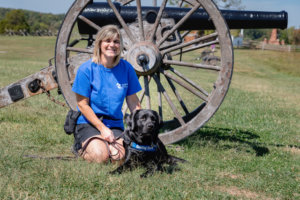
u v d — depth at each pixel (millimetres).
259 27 5516
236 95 12531
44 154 4180
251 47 55844
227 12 5422
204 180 3557
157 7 5223
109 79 3750
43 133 5152
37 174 3271
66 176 3240
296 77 26859
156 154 3691
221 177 3742
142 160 3574
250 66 32031
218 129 6617
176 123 5781
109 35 3586
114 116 3854
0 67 16281
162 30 4902
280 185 3646
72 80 4773
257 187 3531
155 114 3545
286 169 4270
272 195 3379
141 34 4723
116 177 3301
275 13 5418
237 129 6785
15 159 3658
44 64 20578
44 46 41094
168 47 4918
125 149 3629
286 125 7488
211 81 16719
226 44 4426
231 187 3521
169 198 3002
